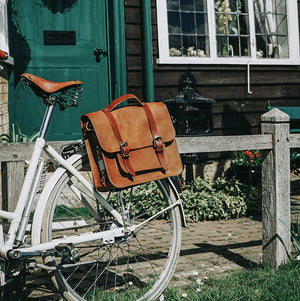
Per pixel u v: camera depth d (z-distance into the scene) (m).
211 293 2.60
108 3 5.78
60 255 2.22
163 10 6.09
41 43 5.59
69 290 2.27
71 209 4.07
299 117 6.16
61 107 2.41
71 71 5.70
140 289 2.65
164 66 6.09
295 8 6.74
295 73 6.77
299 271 2.89
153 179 2.33
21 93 5.50
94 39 5.77
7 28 5.29
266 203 3.05
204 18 6.34
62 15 5.66
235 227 4.54
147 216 4.73
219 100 6.35
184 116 5.19
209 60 6.27
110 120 2.29
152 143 2.37
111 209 2.43
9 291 2.37
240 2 6.50
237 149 2.93
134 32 5.93
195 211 4.84
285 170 3.02
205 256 3.47
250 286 2.72
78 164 2.38
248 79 6.40
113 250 3.50
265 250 3.06
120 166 2.24
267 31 6.70
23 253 2.11
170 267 2.60
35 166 2.25
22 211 2.21
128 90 5.93
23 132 5.50
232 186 5.39
